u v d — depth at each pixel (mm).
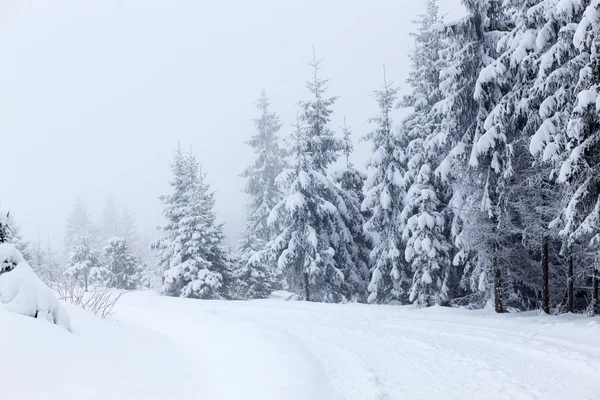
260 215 37125
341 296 26328
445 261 20172
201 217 32562
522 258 17016
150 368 5863
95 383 4656
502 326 12008
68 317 6488
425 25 23906
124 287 43438
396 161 23938
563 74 12453
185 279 31406
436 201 20500
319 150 26453
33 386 4117
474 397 5949
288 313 16344
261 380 6012
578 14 12617
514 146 15164
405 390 6266
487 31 16969
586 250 13289
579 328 10703
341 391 6133
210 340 9281
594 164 11492
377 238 26719
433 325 12352
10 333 4941
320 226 25953
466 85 16859
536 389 6238
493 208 15906
